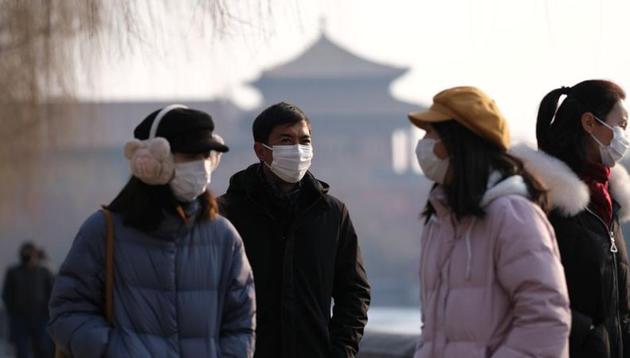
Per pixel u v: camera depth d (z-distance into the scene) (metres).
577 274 9.77
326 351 11.15
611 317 9.88
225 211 11.26
